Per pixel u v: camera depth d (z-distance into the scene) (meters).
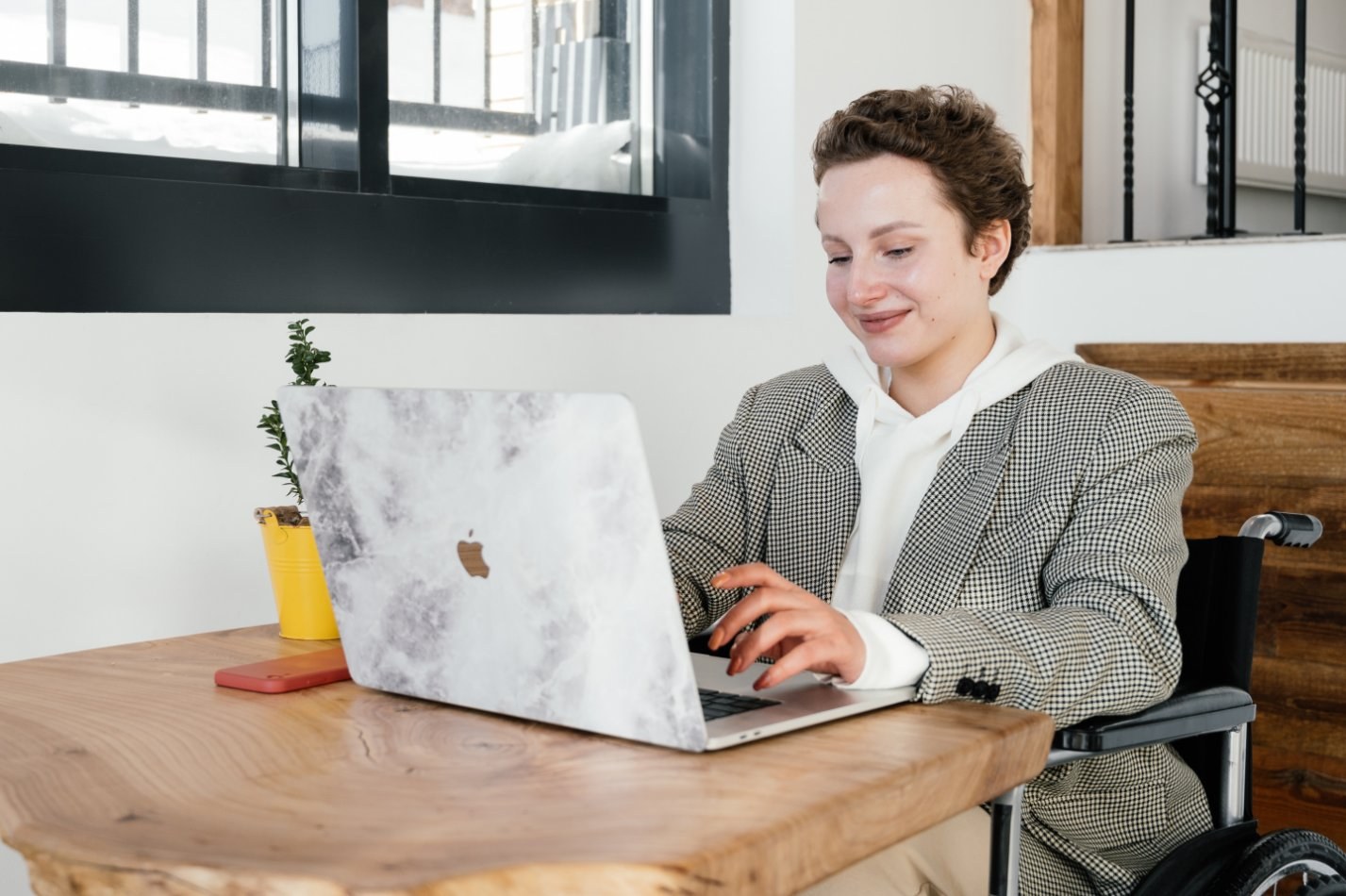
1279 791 2.53
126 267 1.76
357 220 1.99
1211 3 3.27
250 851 0.75
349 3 1.99
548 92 2.32
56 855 0.77
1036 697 1.10
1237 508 2.65
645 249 2.38
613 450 0.90
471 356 1.97
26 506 1.55
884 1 2.62
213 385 1.70
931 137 1.36
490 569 1.01
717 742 0.92
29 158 1.68
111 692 1.14
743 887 0.75
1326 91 4.25
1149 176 3.47
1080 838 1.33
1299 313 2.67
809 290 2.48
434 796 0.85
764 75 2.46
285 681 1.14
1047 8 3.01
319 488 1.12
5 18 1.74
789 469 1.51
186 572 1.68
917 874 1.26
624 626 0.94
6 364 1.53
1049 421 1.35
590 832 0.77
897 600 1.35
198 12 1.91
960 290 1.39
